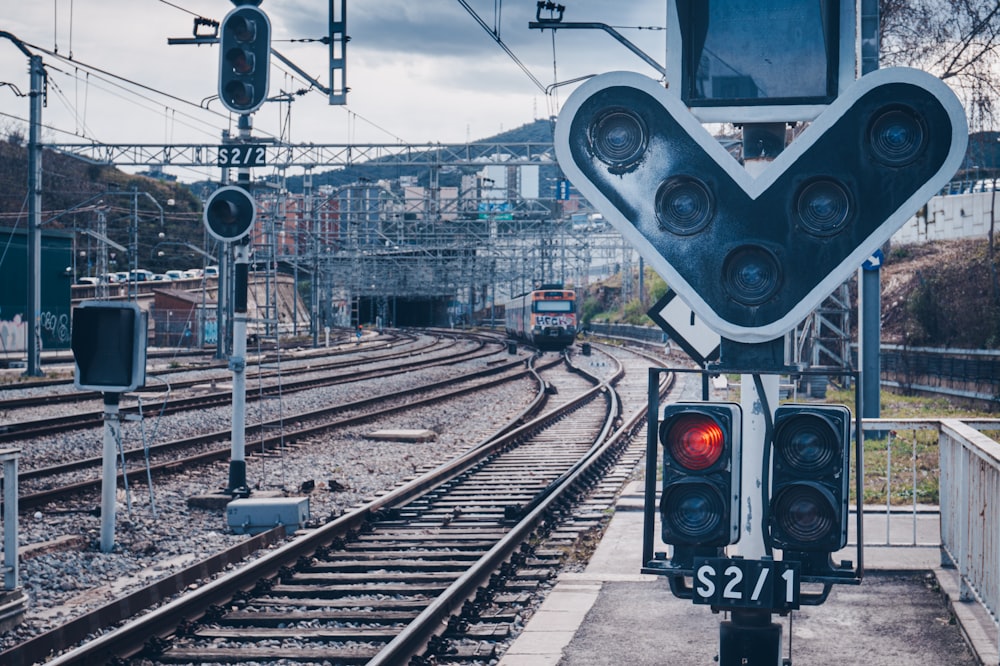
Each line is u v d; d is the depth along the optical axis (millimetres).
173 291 70938
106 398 9875
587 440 18938
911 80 3469
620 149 3680
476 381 36531
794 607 3629
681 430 3660
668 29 4031
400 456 17000
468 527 10906
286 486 13469
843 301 25109
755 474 3979
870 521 10328
